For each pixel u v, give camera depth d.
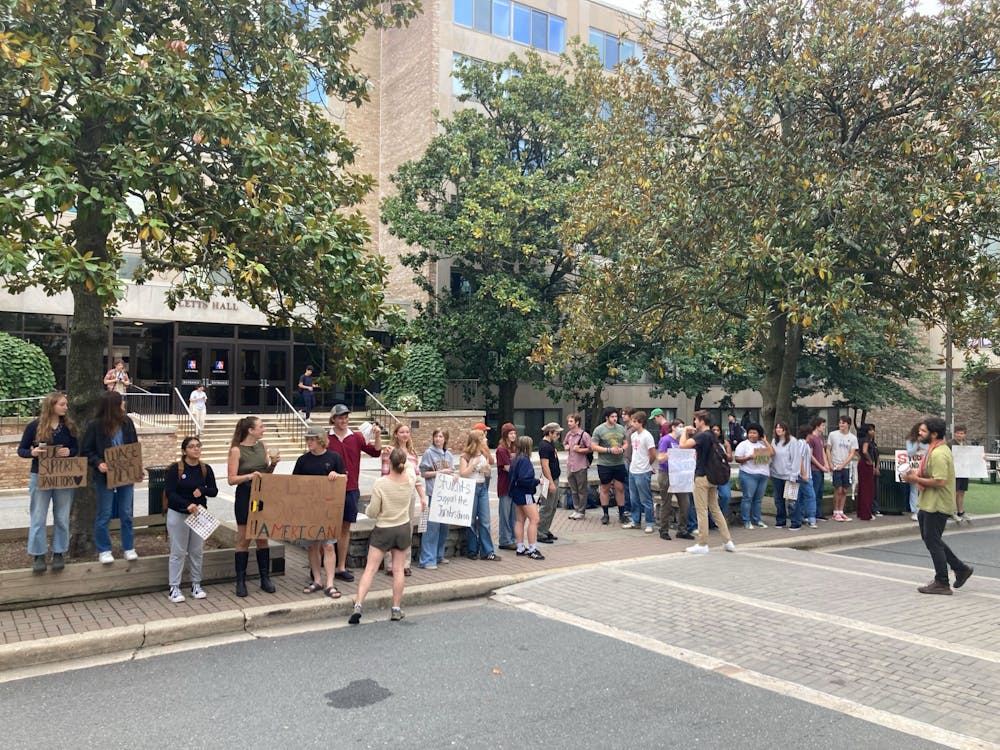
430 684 5.28
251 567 7.98
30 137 6.65
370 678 5.39
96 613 6.64
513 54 26.50
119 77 7.22
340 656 5.91
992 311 13.59
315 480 7.23
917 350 28.03
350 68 10.23
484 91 26.58
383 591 7.64
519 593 7.99
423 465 9.13
